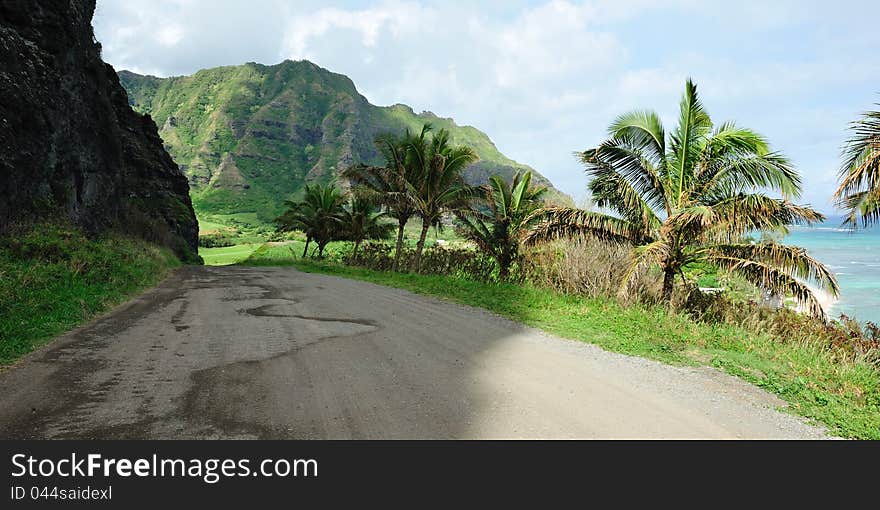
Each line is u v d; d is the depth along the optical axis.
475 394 4.46
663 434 3.79
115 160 21.91
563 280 14.62
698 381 5.34
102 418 3.61
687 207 11.55
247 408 3.90
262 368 5.05
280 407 3.95
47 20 14.43
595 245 14.19
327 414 3.85
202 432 3.46
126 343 5.96
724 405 4.57
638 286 12.55
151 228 28.59
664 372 5.62
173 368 4.95
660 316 9.27
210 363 5.18
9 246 10.02
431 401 4.23
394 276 19.27
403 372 5.09
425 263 24.47
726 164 11.48
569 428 3.80
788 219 10.60
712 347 7.25
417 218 24.92
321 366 5.21
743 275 11.46
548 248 16.50
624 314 9.42
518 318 9.10
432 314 9.32
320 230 40.22
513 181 20.30
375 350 6.05
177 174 45.28
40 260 10.00
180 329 7.01
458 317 9.05
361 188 23.27
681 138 11.88
